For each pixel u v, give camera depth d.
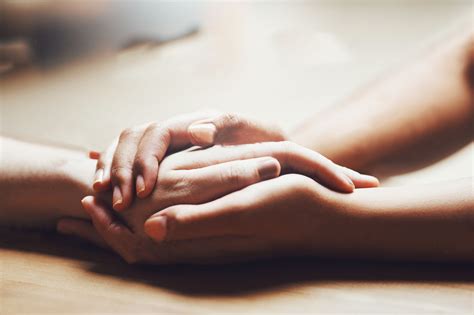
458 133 0.71
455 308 0.54
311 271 0.58
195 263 0.58
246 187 0.56
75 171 0.62
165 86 1.31
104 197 0.59
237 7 2.06
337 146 0.69
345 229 0.57
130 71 1.49
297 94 1.20
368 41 1.66
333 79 1.30
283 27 1.90
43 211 0.63
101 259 0.60
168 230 0.55
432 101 0.72
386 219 0.57
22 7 1.67
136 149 0.59
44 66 1.62
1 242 0.63
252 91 1.24
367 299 0.55
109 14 1.76
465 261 0.58
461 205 0.57
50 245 0.62
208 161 0.58
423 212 0.57
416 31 1.77
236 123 0.61
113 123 1.03
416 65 0.76
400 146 0.70
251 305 0.54
